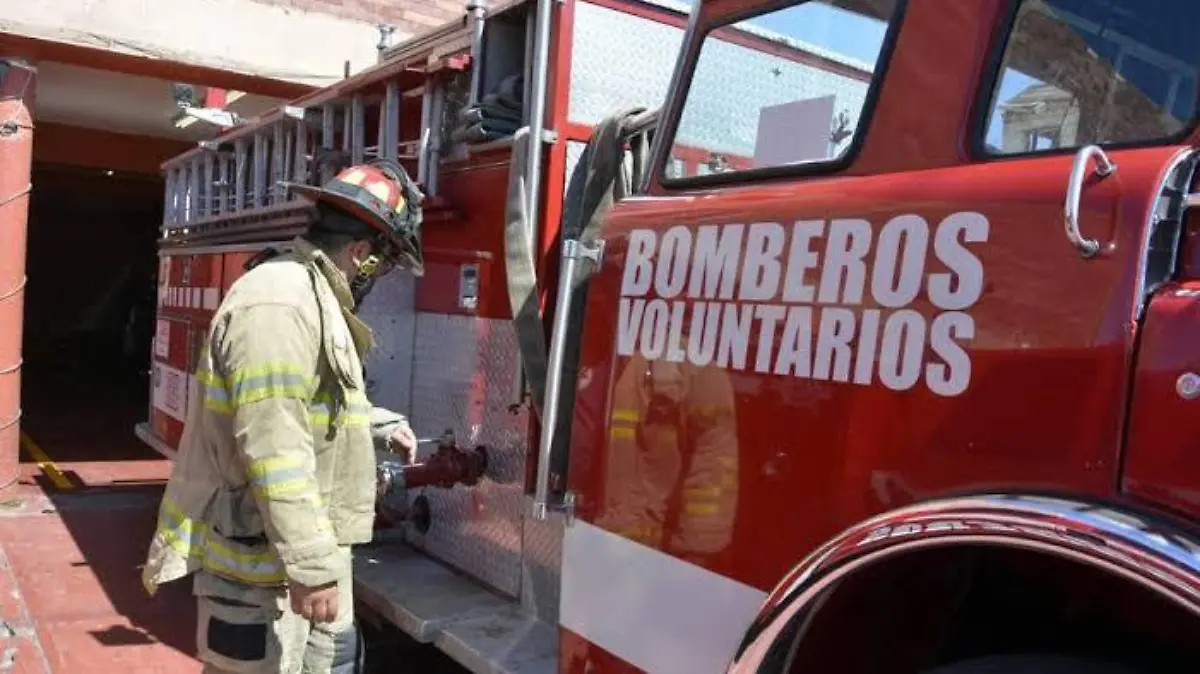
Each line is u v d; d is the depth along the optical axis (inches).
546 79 126.1
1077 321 60.6
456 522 148.6
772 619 70.8
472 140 138.1
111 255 740.7
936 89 75.4
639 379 92.0
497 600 136.8
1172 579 51.3
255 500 93.6
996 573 73.1
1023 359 62.9
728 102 93.8
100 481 314.7
